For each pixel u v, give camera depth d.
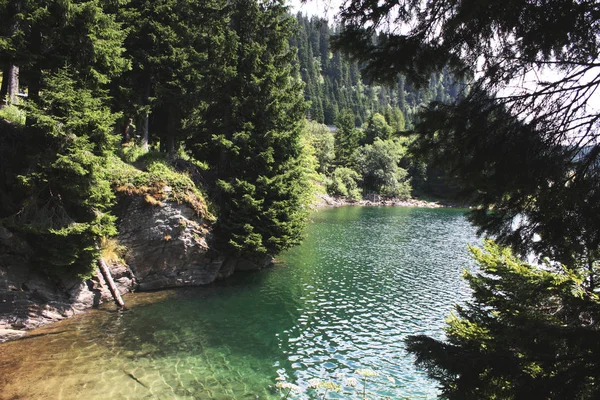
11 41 13.00
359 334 14.98
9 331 12.82
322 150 74.06
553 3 3.41
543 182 3.91
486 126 4.17
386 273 24.53
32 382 10.11
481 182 4.30
